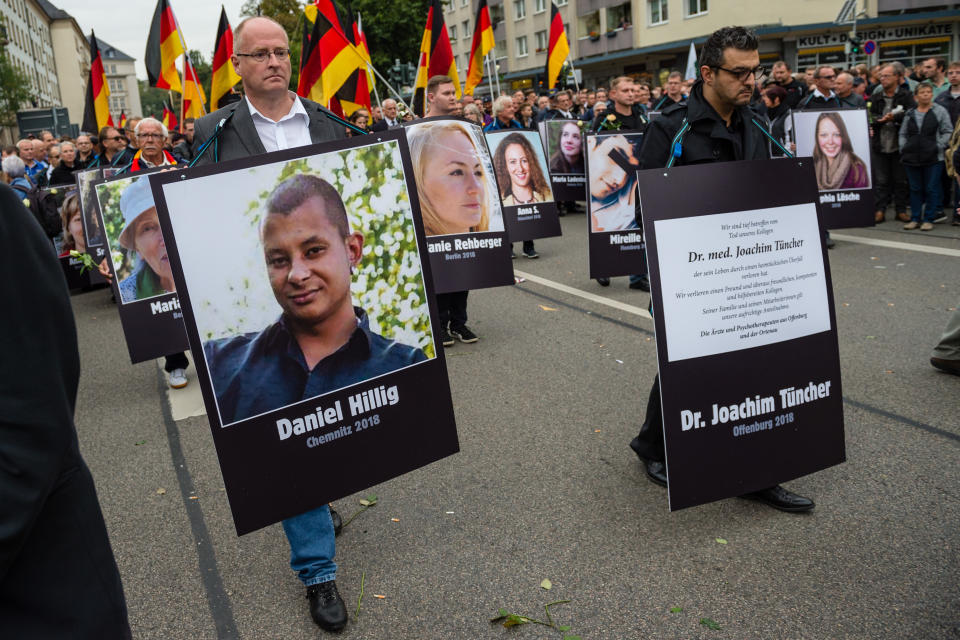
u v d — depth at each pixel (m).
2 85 41.06
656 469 3.74
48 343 1.22
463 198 6.11
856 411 4.39
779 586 2.84
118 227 5.78
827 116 8.48
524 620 2.75
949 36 33.34
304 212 2.70
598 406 4.78
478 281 6.17
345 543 3.38
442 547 3.29
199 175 2.54
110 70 127.06
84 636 1.31
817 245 3.32
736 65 3.13
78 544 1.32
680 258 3.06
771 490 3.43
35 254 1.22
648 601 2.81
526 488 3.76
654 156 3.37
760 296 3.20
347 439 2.81
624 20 37.00
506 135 8.78
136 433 5.04
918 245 8.73
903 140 9.59
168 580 3.22
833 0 31.42
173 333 5.91
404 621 2.80
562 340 6.29
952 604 2.67
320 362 2.75
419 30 38.25
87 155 11.48
